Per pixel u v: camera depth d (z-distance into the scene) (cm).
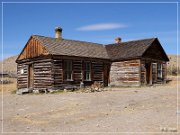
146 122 1127
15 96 2450
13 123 1195
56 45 2912
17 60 3152
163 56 3434
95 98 1956
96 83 2972
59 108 1559
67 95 2253
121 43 3547
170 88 2669
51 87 2670
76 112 1415
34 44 2906
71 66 2844
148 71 3219
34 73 2877
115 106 1583
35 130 1048
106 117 1259
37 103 1809
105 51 3466
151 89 2602
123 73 3172
